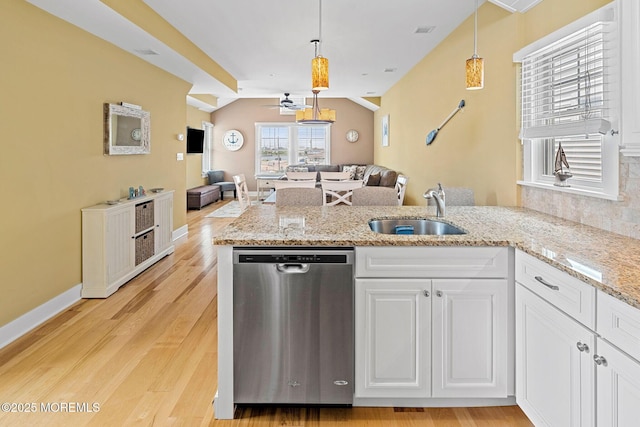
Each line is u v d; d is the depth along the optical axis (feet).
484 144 12.94
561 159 8.97
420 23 14.94
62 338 9.93
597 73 7.80
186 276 15.06
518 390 6.79
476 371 6.98
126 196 15.74
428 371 6.99
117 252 13.52
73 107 12.19
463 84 14.85
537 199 10.22
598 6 7.96
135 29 12.54
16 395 7.55
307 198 12.06
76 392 7.66
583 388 4.99
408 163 24.16
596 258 5.70
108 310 11.75
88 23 11.93
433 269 6.86
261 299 6.89
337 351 6.99
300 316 6.93
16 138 9.96
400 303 6.91
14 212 9.95
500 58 11.73
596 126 7.39
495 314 6.91
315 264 6.86
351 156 40.96
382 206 11.41
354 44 17.75
